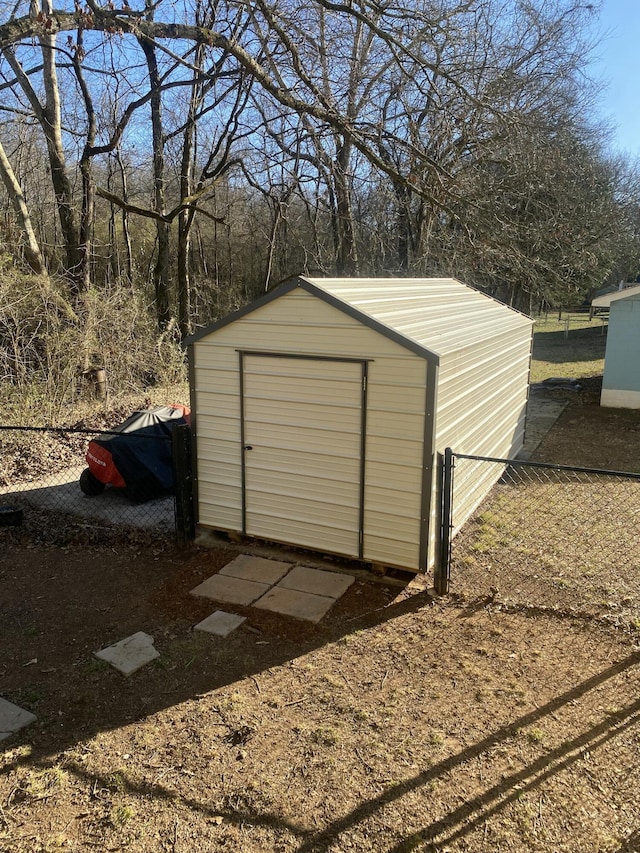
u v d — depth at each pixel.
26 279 11.52
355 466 5.67
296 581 5.68
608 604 5.15
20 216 12.78
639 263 29.28
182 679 4.30
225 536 6.71
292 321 5.72
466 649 4.57
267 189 19.80
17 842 3.00
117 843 2.98
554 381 16.80
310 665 4.42
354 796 3.21
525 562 6.03
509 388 8.98
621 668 4.28
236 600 5.36
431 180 13.78
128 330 13.44
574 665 4.34
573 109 17.94
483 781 3.29
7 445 9.83
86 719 3.90
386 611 5.14
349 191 18.03
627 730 3.64
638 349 13.54
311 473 5.92
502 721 3.76
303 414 5.84
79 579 5.86
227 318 6.01
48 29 9.39
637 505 7.68
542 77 16.22
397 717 3.83
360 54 15.74
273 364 5.90
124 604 5.37
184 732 3.76
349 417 5.61
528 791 3.21
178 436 6.31
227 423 6.30
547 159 14.64
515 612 5.08
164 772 3.43
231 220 24.67
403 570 5.82
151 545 6.59
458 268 17.97
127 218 23.42
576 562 6.00
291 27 11.80
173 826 3.06
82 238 15.37
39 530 6.98
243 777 3.37
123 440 7.80
